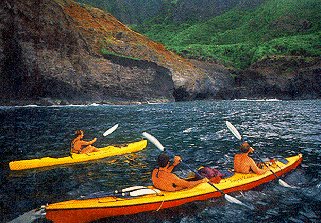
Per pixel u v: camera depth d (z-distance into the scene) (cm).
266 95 4938
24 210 651
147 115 2422
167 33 7906
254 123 1927
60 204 584
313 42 5444
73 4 4412
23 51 3138
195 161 1023
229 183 722
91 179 852
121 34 4450
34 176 877
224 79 5181
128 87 3891
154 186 673
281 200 688
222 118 2225
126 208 598
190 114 2517
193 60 5316
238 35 6825
